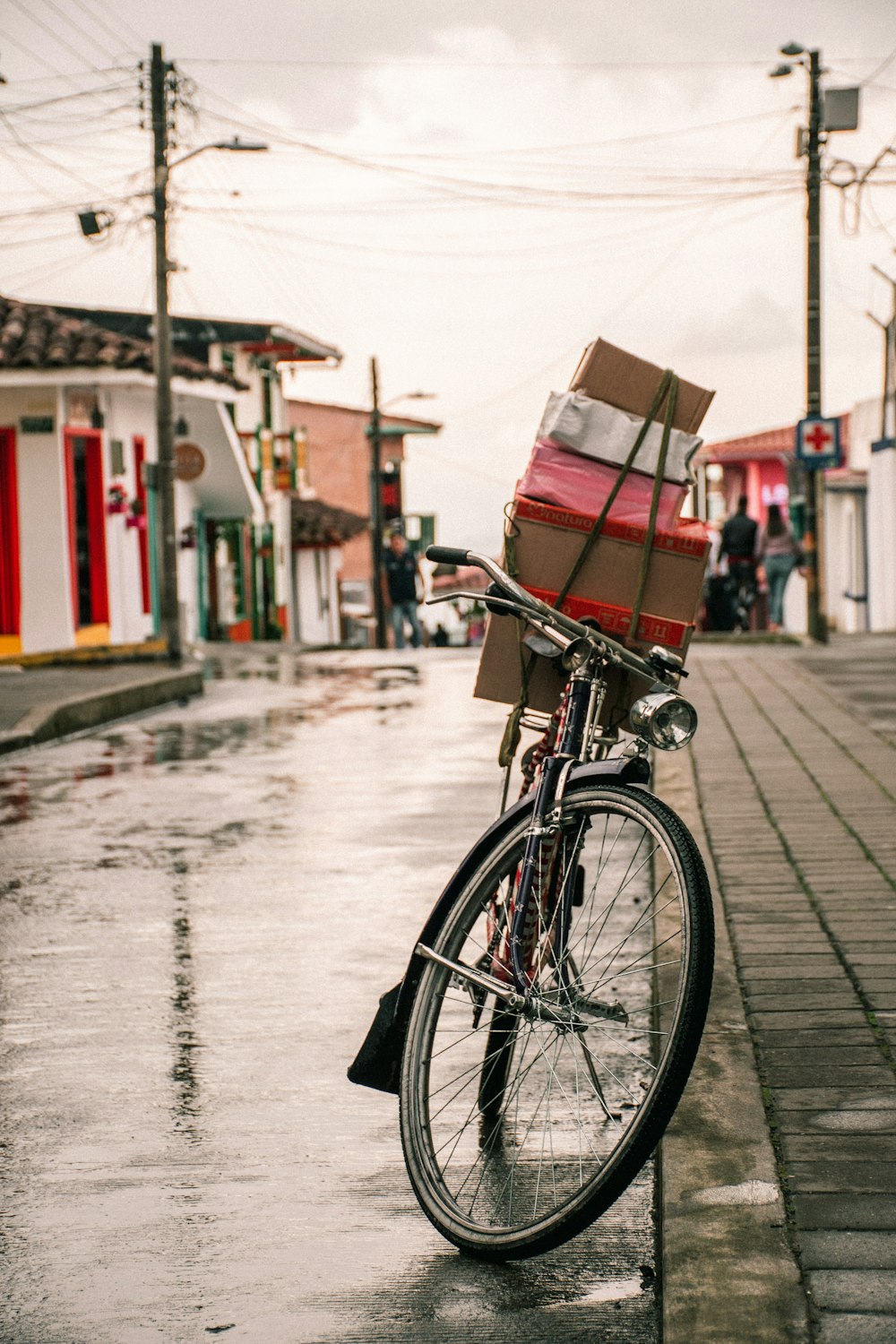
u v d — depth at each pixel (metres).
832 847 7.84
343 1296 3.56
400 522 52.50
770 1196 3.72
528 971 3.90
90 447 28.02
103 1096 4.95
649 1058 4.73
